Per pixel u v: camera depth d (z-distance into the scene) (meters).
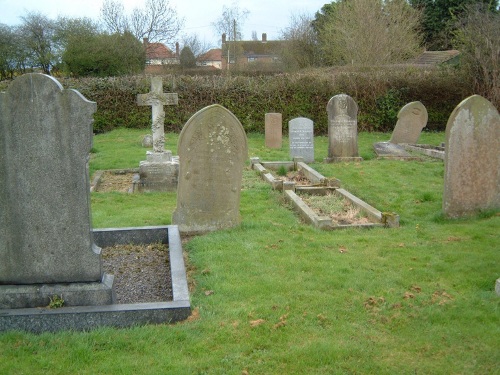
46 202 4.80
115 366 4.05
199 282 5.68
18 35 35.72
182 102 22.67
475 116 8.14
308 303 5.14
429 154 15.52
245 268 6.07
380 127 23.44
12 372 3.97
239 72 33.81
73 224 4.85
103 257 6.70
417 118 17.41
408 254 6.69
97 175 12.84
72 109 4.72
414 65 26.92
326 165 13.98
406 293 5.37
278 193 10.48
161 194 10.93
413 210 9.23
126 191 11.27
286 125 22.86
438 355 4.26
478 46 22.80
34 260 4.85
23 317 4.58
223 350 4.29
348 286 5.58
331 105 14.59
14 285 4.84
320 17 40.09
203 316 4.84
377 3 31.25
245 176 12.37
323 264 6.24
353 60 31.09
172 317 4.77
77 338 4.43
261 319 4.76
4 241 4.82
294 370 4.04
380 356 4.23
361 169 13.26
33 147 4.74
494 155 8.32
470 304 5.13
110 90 22.95
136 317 4.72
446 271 6.05
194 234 7.68
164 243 7.25
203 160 7.53
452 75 23.31
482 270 6.02
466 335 4.54
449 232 7.65
